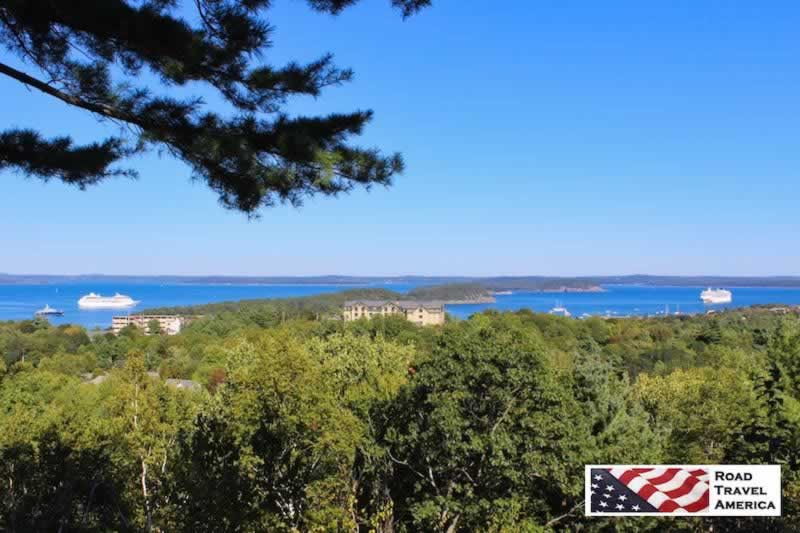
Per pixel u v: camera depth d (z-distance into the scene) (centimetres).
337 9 588
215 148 512
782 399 898
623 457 1412
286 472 1226
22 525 1870
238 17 533
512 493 1327
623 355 7775
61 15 493
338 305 16238
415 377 1448
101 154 536
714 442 1541
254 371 1244
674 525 1238
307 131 555
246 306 15762
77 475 1939
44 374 5044
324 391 1280
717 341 8412
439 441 1348
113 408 1794
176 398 1853
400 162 571
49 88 515
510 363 1290
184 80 550
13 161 518
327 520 1258
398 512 1588
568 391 1423
